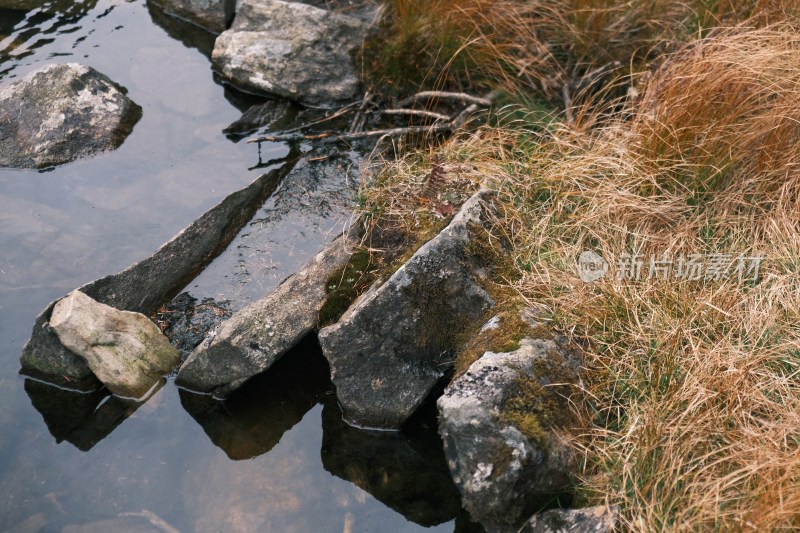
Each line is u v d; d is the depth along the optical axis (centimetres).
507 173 448
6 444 368
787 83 431
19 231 466
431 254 371
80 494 348
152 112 559
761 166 421
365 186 464
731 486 304
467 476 309
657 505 301
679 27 556
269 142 536
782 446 316
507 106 510
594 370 351
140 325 394
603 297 374
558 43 569
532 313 364
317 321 400
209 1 637
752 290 371
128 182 504
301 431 377
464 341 369
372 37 595
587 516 300
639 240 407
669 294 374
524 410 316
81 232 467
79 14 656
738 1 528
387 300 367
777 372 345
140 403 387
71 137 523
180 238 439
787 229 396
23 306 424
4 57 597
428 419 375
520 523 313
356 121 545
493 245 392
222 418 385
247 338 382
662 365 344
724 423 322
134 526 336
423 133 528
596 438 331
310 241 466
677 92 442
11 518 337
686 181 432
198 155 525
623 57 560
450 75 555
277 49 573
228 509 343
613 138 459
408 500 347
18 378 396
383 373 370
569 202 432
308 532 335
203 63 609
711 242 406
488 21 553
